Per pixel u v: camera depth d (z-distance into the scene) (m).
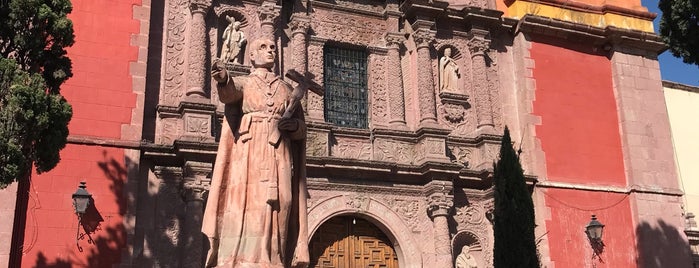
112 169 15.02
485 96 19.16
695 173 23.12
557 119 19.39
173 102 16.34
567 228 18.39
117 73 15.72
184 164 15.45
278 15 17.69
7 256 13.12
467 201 18.39
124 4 16.25
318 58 18.20
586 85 20.08
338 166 16.94
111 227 14.63
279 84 9.02
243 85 8.88
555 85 19.72
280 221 8.49
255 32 17.67
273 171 8.53
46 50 11.04
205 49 16.77
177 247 15.27
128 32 16.09
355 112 18.50
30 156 10.43
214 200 8.55
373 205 17.39
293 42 17.92
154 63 16.52
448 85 19.20
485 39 19.69
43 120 10.11
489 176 18.14
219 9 17.44
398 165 17.44
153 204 15.36
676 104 23.75
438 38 19.53
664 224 19.20
